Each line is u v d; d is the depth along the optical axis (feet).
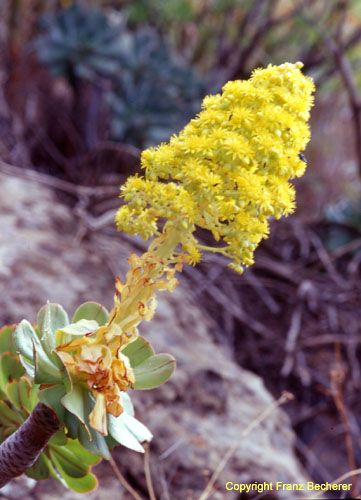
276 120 3.06
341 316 14.01
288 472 7.67
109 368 3.29
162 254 3.34
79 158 16.29
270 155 3.10
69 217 11.55
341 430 12.32
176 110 16.67
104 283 9.78
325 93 19.61
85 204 12.26
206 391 8.34
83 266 9.91
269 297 13.83
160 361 3.81
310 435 12.23
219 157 3.08
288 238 15.96
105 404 3.31
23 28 16.90
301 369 12.79
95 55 15.76
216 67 19.58
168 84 16.70
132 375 3.44
